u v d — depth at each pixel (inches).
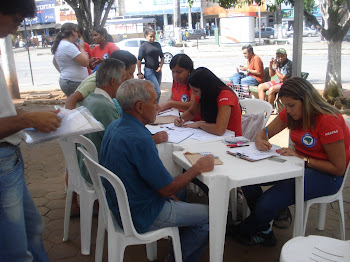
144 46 311.4
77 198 153.6
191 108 141.2
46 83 503.5
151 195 86.6
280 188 99.2
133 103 84.7
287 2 312.8
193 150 105.9
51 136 75.9
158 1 1659.7
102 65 116.8
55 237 124.9
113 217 91.5
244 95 303.9
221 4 314.3
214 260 91.0
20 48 1401.3
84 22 339.9
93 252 115.7
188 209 91.0
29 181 175.0
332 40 314.8
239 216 133.6
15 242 73.8
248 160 95.6
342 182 104.9
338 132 95.9
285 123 114.0
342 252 70.2
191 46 1054.4
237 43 973.2
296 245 72.6
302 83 99.4
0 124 66.8
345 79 446.3
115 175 78.6
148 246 109.6
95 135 116.0
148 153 82.0
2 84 69.5
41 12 1504.7
